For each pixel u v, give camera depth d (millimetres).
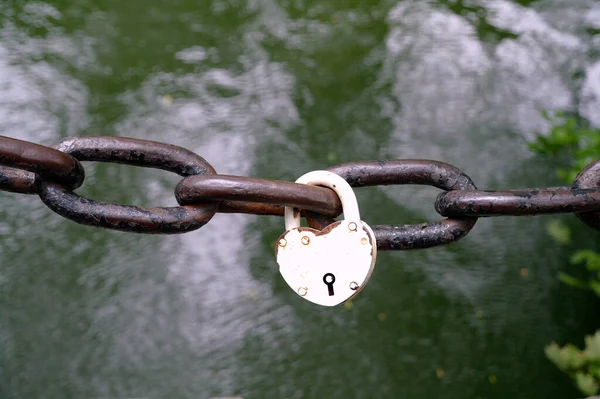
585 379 1601
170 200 2010
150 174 2068
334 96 2271
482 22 2490
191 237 1974
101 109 2191
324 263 643
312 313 1841
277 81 2297
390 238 689
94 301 1834
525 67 2344
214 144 2123
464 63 2357
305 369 1730
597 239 1988
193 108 2209
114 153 675
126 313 1817
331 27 2473
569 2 2531
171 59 2348
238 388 1690
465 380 1724
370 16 2510
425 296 1881
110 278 1878
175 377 1710
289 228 662
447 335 1806
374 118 2213
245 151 2111
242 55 2377
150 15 2486
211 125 2168
